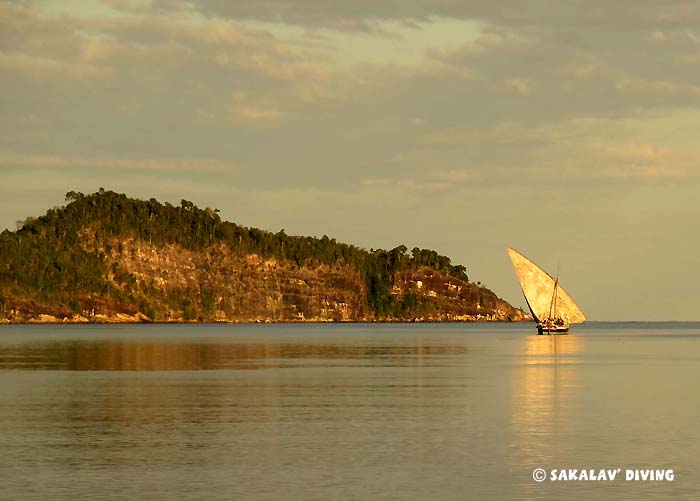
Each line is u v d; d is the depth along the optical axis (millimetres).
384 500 62344
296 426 93125
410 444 82125
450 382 144250
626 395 123250
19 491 64375
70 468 71625
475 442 83250
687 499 62875
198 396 120750
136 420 97500
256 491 64562
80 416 100438
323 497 62938
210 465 72750
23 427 92062
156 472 70250
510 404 112250
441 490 64938
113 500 62062
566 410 106062
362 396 121688
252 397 119875
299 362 197250
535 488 65688
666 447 80812
